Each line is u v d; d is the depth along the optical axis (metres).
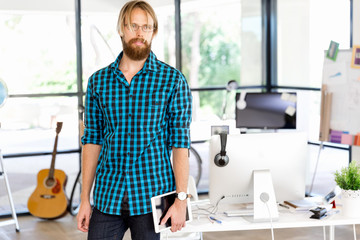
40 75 6.52
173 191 2.53
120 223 2.53
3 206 6.52
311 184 6.48
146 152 2.48
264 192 3.16
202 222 3.16
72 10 6.56
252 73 7.37
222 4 7.19
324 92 5.59
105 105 2.51
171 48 7.02
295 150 3.27
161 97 2.48
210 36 7.17
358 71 5.35
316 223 3.16
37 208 6.11
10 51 6.40
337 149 6.17
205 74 7.18
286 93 6.09
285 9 7.05
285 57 7.12
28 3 6.41
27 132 6.48
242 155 3.19
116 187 2.48
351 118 5.43
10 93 6.42
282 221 3.16
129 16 2.42
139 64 2.51
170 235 3.71
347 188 3.24
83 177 2.62
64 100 6.60
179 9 6.97
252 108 6.12
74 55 6.61
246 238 5.29
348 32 6.05
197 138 6.06
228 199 3.25
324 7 6.39
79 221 2.58
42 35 6.50
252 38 7.34
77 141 6.67
